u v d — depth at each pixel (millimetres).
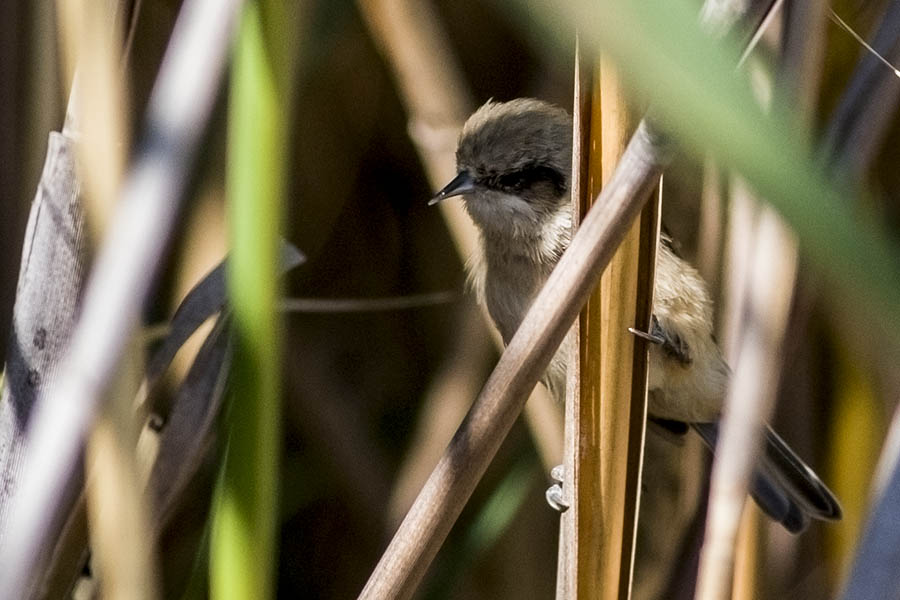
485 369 2764
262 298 2625
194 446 2670
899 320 1562
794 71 2641
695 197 2752
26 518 2414
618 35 1459
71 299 2646
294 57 2625
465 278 2781
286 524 2783
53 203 2646
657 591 2734
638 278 2637
